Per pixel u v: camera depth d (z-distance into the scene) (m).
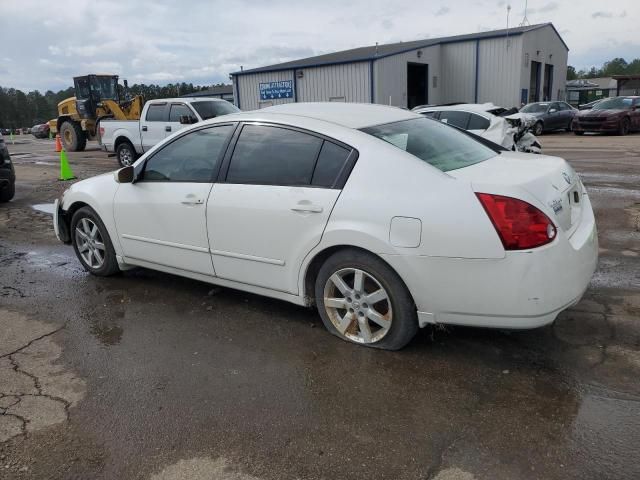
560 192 3.31
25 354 3.79
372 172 3.38
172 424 2.92
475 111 11.06
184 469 2.58
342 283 3.60
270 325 4.09
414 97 30.95
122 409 3.08
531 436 2.68
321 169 3.59
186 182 4.30
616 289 4.45
